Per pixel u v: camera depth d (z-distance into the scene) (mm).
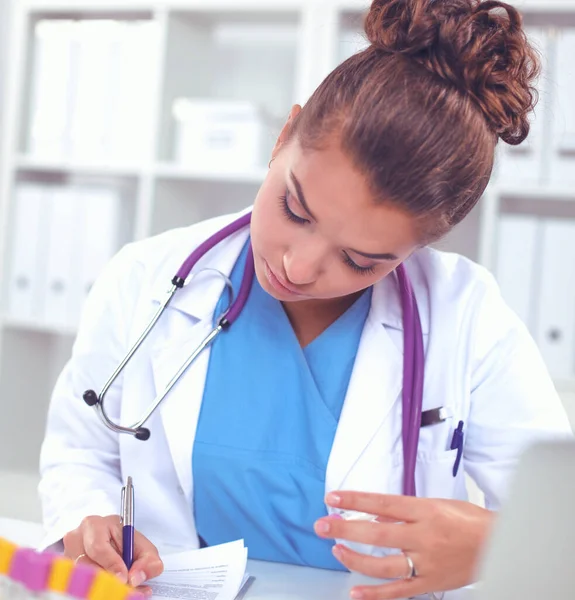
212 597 822
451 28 836
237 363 1098
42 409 2744
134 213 2605
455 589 857
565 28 2244
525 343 1120
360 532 797
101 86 2529
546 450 531
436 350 1094
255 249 925
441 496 1066
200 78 2691
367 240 826
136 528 1106
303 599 858
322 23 2393
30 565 624
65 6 2574
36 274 2518
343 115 812
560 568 518
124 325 1145
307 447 1067
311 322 1146
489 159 881
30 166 2557
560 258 2156
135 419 1103
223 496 1058
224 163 2438
